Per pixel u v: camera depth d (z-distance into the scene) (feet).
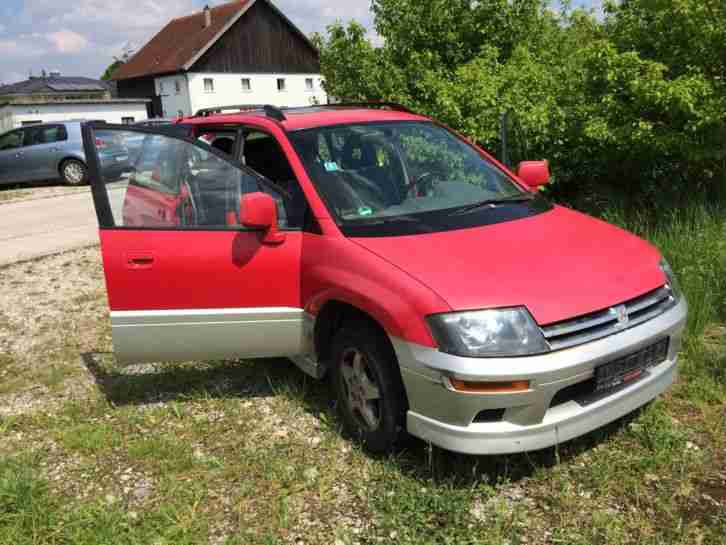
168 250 12.94
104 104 125.49
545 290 10.16
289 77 155.63
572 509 10.08
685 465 10.75
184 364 16.47
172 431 13.43
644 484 10.49
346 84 29.73
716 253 18.02
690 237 19.31
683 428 11.82
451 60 29.50
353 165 13.65
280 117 14.69
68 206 47.26
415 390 10.25
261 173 14.37
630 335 10.27
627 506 10.04
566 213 13.60
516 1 29.19
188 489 11.34
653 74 20.72
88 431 13.55
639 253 11.75
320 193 12.80
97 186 12.82
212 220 13.23
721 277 17.02
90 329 20.40
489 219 12.60
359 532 10.03
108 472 12.17
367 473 11.38
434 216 12.62
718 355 13.94
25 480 11.50
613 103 21.81
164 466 11.97
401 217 12.53
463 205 13.19
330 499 10.83
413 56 27.61
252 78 149.69
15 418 14.56
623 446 11.46
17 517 10.66
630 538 9.41
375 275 10.94
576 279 10.50
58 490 11.71
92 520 10.61
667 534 9.38
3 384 16.61
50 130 59.52
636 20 22.98
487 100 24.90
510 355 9.56
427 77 26.96
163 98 149.79
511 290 10.09
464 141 15.75
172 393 15.20
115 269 12.91
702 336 14.84
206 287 13.01
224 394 14.75
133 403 14.90
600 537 9.43
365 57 28.89
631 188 25.03
